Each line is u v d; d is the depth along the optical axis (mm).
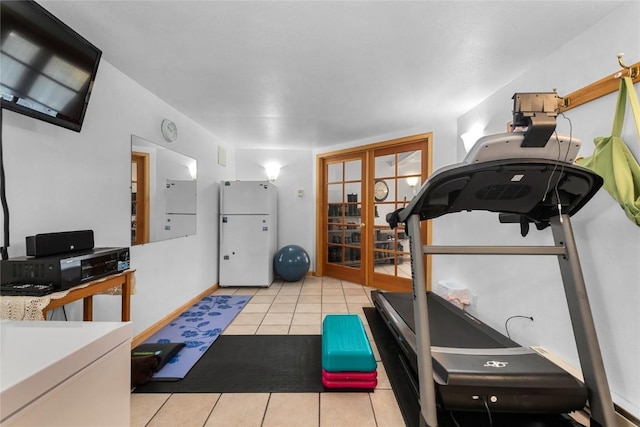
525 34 1720
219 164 4227
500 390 1298
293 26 1666
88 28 1679
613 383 1439
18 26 1294
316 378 1915
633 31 1387
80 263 1437
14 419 525
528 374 1339
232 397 1716
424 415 1184
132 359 1911
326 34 1743
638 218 1227
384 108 2977
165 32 1724
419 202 1304
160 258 2738
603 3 1438
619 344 1417
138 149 2418
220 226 4145
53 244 1479
